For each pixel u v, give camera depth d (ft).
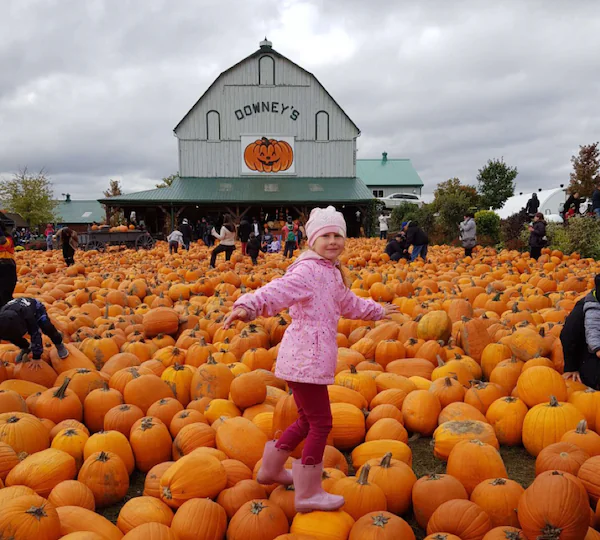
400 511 11.18
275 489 10.93
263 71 135.44
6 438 12.53
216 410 14.66
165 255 73.92
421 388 16.85
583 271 39.93
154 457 13.25
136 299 33.65
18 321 16.75
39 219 202.69
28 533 8.91
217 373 16.33
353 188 131.85
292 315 10.53
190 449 12.87
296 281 10.22
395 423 14.06
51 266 54.03
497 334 20.97
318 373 10.00
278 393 15.89
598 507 10.25
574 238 59.41
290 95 136.46
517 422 14.16
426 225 103.09
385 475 11.15
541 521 8.98
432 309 26.66
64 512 9.96
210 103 135.64
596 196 62.44
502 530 9.36
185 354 20.04
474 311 25.31
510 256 55.06
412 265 50.29
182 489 10.68
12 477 11.32
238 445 12.50
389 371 18.74
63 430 13.25
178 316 24.76
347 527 9.80
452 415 14.51
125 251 80.59
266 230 123.24
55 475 11.42
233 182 134.51
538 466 11.66
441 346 19.92
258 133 136.98
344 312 11.06
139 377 15.92
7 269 23.88
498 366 17.51
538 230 54.08
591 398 14.23
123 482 12.01
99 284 41.37
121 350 21.01
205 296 36.32
